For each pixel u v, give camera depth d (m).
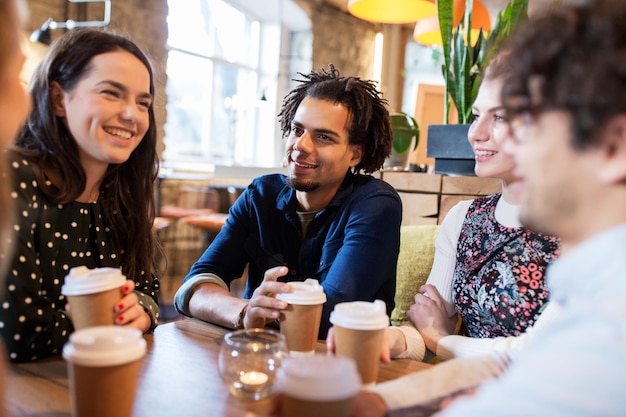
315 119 1.47
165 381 0.93
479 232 1.47
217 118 7.05
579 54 0.50
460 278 1.46
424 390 0.82
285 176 1.66
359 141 1.55
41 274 1.12
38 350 1.04
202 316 1.36
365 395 0.79
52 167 1.16
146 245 1.37
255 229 1.62
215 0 6.76
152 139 1.37
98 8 4.95
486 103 1.34
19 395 0.87
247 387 0.86
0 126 0.57
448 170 2.19
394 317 1.75
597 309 0.45
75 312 0.92
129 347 0.71
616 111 0.47
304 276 1.56
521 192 0.58
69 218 1.19
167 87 5.88
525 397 0.43
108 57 1.16
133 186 1.34
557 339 0.45
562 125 0.50
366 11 3.20
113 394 0.71
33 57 3.72
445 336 1.30
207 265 1.57
